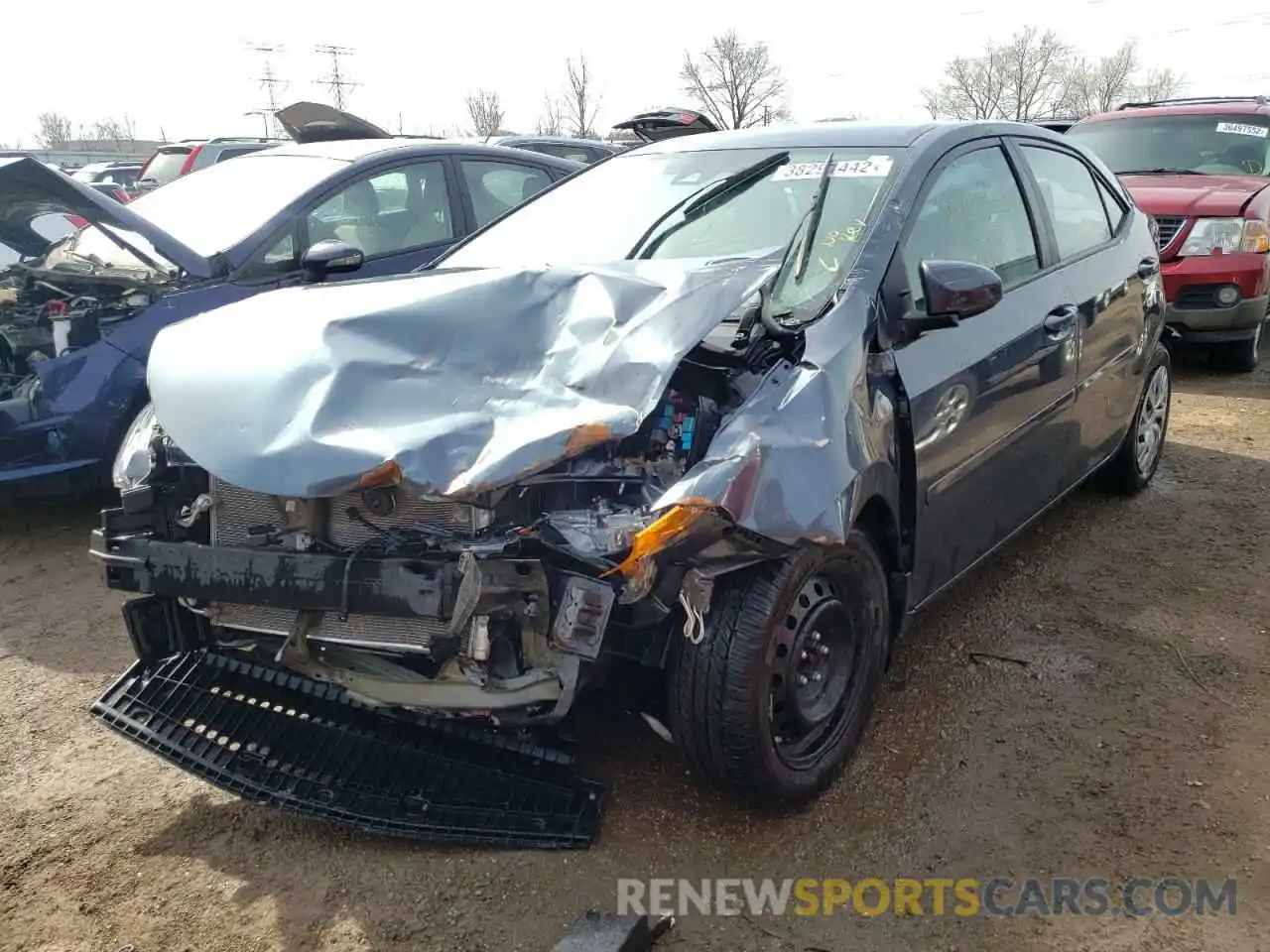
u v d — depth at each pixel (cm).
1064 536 491
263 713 320
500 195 670
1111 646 387
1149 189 802
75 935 257
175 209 588
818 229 333
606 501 263
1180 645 387
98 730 352
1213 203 759
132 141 5378
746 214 356
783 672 280
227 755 305
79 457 501
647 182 398
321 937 254
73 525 561
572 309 289
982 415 347
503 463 240
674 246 356
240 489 287
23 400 489
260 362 273
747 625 265
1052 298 398
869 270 312
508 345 279
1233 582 439
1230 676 364
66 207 487
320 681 301
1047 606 420
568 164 720
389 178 609
